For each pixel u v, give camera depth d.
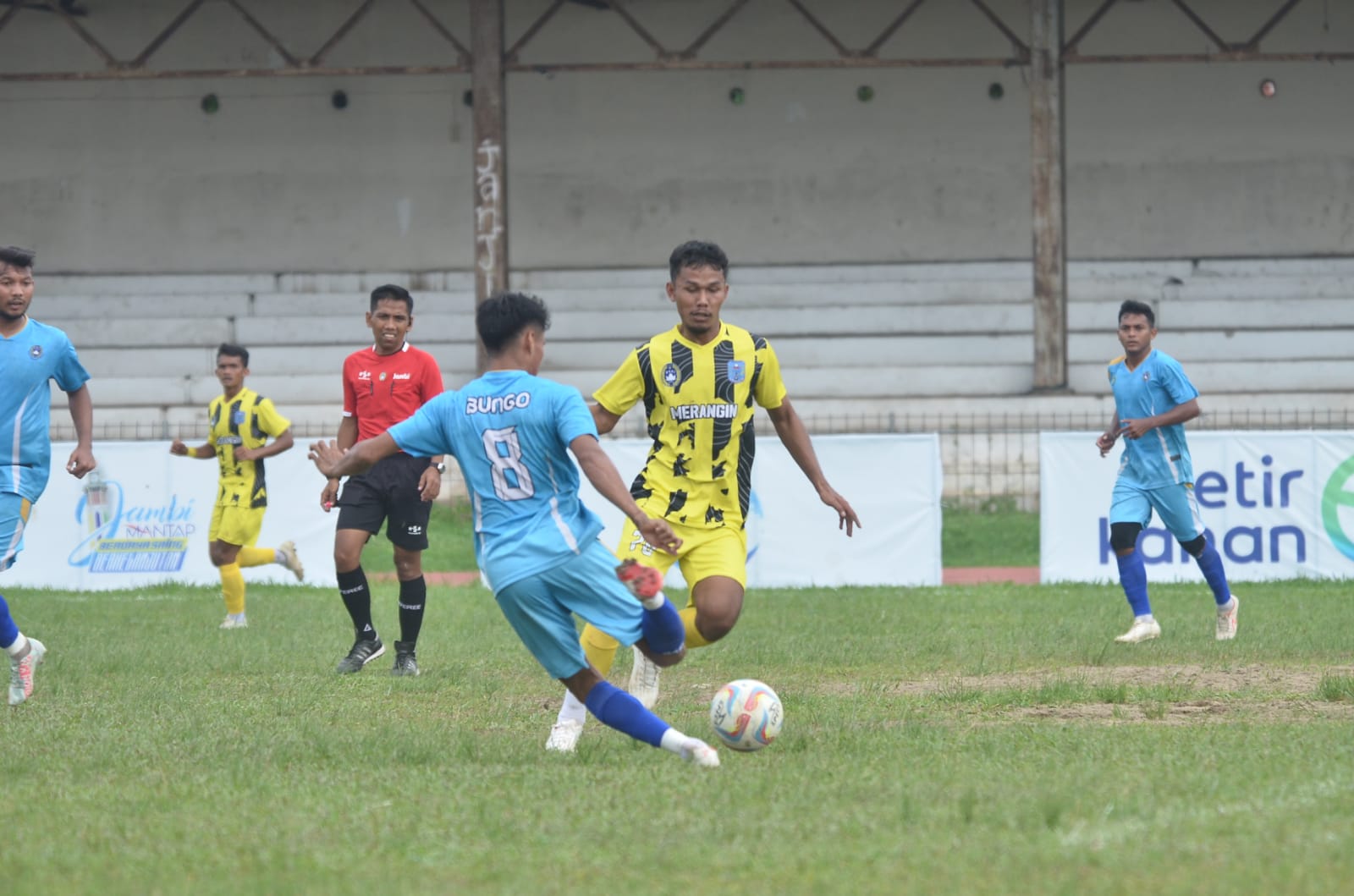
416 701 24.33
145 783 16.88
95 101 96.94
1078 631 34.09
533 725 21.52
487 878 12.53
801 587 50.03
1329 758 17.09
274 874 12.73
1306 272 93.44
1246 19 93.81
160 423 75.12
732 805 15.02
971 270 94.38
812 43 95.56
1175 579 48.84
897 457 50.12
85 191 97.12
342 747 18.98
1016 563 60.19
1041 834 13.63
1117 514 32.78
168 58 96.50
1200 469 48.62
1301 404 78.44
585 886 12.26
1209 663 28.45
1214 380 83.00
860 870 12.55
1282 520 48.50
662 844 13.50
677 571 51.50
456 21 95.75
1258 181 94.56
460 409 17.31
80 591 50.66
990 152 95.19
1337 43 93.50
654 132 96.44
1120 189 94.88
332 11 96.00
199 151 97.19
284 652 31.77
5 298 23.00
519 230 97.06
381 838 13.96
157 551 51.22
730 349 20.80
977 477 68.38
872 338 87.50
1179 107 94.69
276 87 96.94
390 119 96.69
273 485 51.62
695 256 20.56
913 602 43.88
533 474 17.06
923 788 15.60
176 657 30.78
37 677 27.31
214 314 92.75
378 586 51.47
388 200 97.00
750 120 96.06
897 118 95.50
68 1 95.06
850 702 23.34
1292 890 11.63
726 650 31.06
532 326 17.48
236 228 97.25
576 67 75.50
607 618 17.14
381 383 28.98
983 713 22.25
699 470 20.73
